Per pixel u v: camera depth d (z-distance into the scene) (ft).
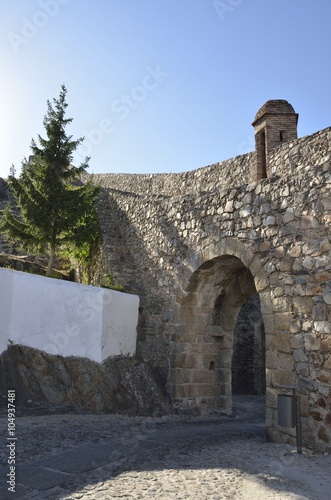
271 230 25.32
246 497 14.05
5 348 30.01
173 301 34.27
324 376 20.83
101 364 30.60
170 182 68.33
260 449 20.92
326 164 22.50
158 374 33.78
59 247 51.44
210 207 31.19
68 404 28.55
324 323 21.25
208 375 33.91
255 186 27.12
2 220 46.44
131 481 15.49
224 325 34.65
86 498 13.64
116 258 41.42
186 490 14.62
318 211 22.54
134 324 34.50
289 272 23.63
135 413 29.76
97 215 46.65
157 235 37.76
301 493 14.49
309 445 20.88
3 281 30.89
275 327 23.94
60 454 18.60
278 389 23.08
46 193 44.88
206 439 23.47
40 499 13.46
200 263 31.55
